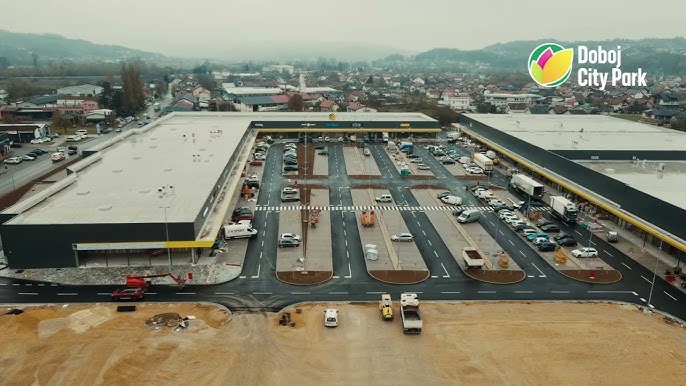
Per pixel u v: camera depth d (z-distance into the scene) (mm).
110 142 82938
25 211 49844
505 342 36500
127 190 57062
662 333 38094
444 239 56531
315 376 32438
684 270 48938
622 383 32219
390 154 101000
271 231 58031
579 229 60344
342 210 66062
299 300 42500
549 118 117625
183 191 56688
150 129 98938
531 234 56406
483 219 63406
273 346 35594
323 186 77125
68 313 39344
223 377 32094
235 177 70188
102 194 55438
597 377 32750
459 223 61812
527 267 49562
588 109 177875
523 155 85812
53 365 32656
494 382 32125
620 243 55906
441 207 68062
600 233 58719
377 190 75625
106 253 48594
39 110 142875
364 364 33750
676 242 48250
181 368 32781
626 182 59688
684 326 39250
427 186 78375
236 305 41469
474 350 35469
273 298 42750
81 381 31188
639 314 40938
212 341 35969
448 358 34500
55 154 91125
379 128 115562
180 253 49375
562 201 63469
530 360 34406
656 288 45594
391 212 65562
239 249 52625
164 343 35531
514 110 175125
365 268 48781
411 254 52250
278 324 38531
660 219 51750
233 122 110000
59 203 52375
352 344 36031
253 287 44625
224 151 78375
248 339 36375
